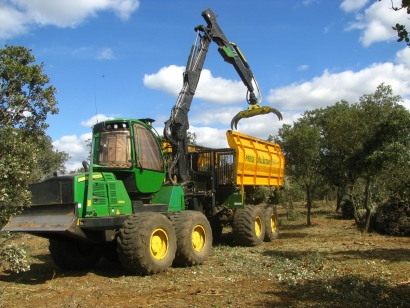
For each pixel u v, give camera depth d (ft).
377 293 18.94
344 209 61.93
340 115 45.37
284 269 25.08
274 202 47.26
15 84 25.32
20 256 21.77
